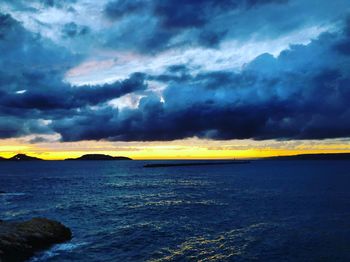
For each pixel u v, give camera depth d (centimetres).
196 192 7219
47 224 2820
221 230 3203
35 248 2441
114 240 2847
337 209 4431
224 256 2373
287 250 2506
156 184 9862
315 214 4047
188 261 2272
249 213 4181
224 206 4872
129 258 2348
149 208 4816
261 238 2869
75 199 6066
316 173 14725
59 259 2308
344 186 8038
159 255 2416
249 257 2347
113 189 8225
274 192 6844
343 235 2952
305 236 2928
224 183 9744
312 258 2319
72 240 2823
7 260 2119
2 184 9906
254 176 13062
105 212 4453
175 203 5362
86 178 13062
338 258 2316
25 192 7431
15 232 2473
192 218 3897
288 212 4219
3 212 4506
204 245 2666
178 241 2806
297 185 8475
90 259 2322
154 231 3200
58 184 9956
